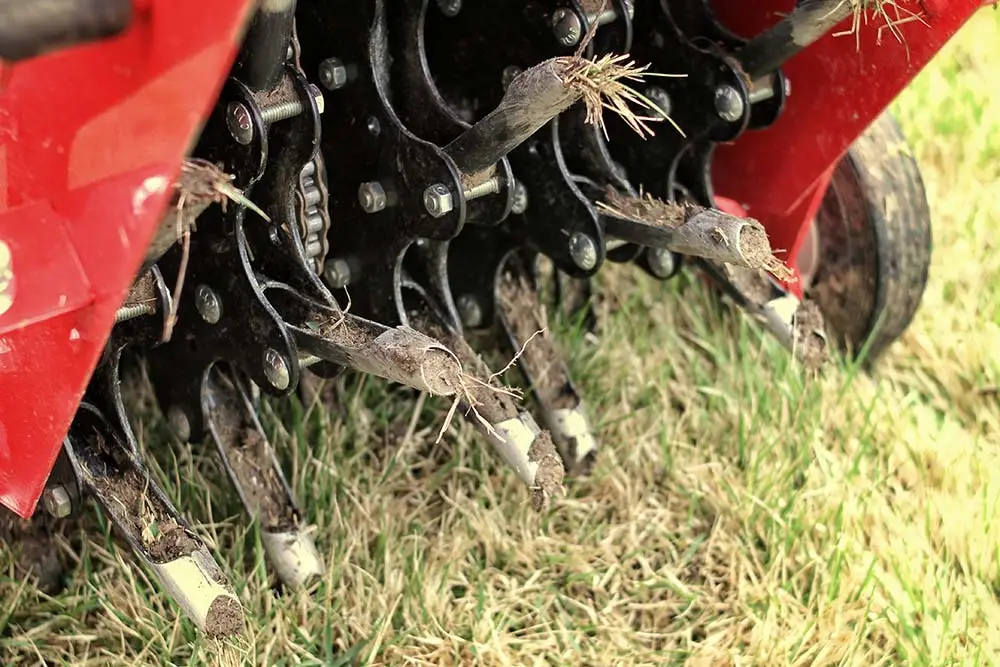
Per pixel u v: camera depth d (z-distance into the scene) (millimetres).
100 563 1020
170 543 920
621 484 1089
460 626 1005
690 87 1024
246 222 946
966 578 1037
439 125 960
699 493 1083
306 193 951
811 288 1177
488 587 1029
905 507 1080
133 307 889
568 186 989
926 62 1007
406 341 882
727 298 1194
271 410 1068
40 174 803
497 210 958
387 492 1069
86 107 786
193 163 806
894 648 1010
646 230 983
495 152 918
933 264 1258
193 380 975
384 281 981
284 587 1003
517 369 1089
